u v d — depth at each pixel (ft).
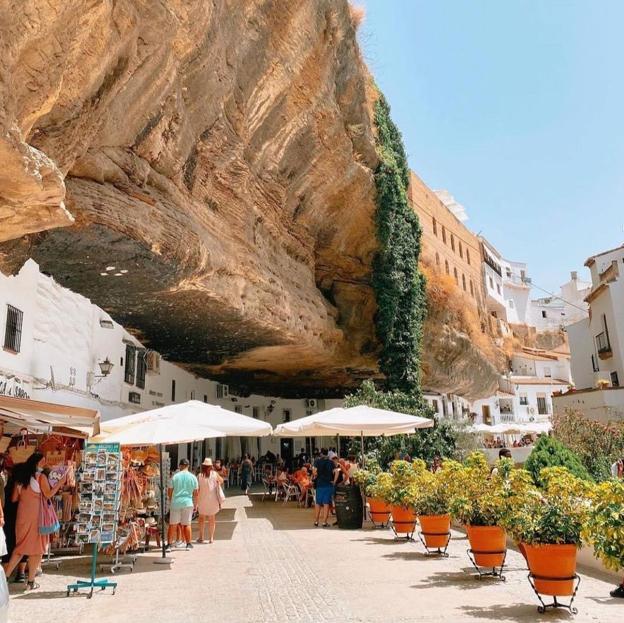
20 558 23.89
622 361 93.20
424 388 105.29
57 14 18.26
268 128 54.29
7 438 29.96
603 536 17.12
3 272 30.60
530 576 19.62
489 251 212.84
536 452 28.91
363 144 74.02
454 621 17.98
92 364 42.47
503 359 161.99
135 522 31.40
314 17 52.75
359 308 82.94
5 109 16.58
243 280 51.72
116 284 42.29
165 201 39.63
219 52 40.57
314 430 47.91
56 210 20.53
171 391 68.95
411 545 34.17
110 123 32.07
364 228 80.48
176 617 19.33
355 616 18.76
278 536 39.40
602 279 100.99
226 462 97.35
